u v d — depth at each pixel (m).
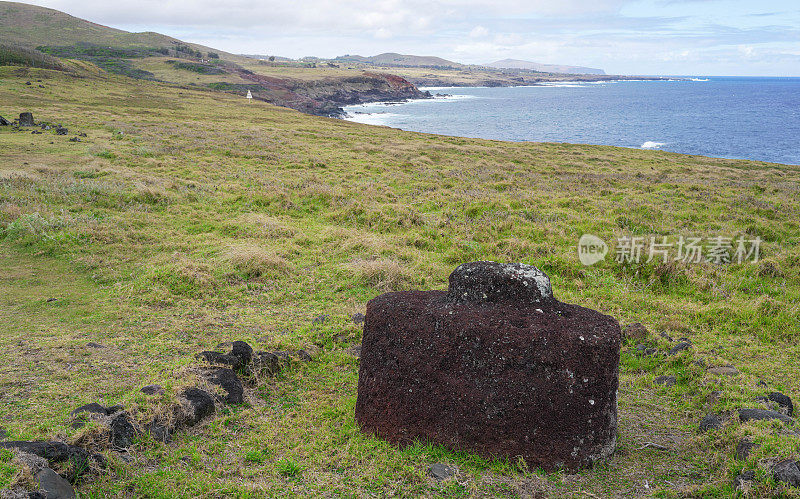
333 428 4.43
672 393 5.39
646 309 8.27
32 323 6.85
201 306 7.75
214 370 4.95
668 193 18.30
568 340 3.87
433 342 4.12
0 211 11.54
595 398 3.90
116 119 34.22
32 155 19.89
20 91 47.03
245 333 6.70
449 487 3.59
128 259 9.74
